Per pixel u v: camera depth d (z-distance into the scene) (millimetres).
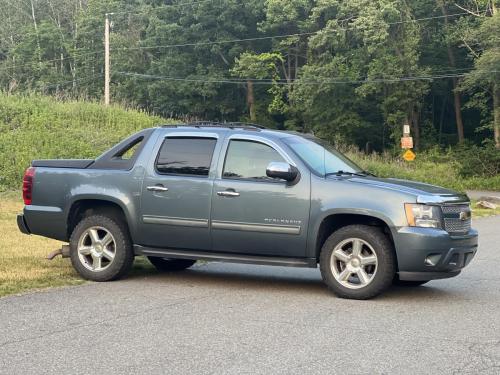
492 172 51781
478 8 57250
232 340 6055
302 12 60531
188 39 63500
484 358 5566
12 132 30422
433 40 61156
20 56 72312
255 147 8484
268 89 62469
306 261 8156
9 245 11531
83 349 5758
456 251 7801
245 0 61500
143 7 67375
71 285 8617
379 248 7766
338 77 54812
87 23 70250
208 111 65812
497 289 8828
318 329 6473
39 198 9227
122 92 65812
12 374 5105
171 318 6875
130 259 8914
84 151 28156
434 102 67250
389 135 61312
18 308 7258
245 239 8297
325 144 9219
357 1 53375
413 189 7949
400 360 5484
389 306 7590
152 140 8953
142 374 5105
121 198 8797
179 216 8555
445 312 7316
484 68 49625
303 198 8062
